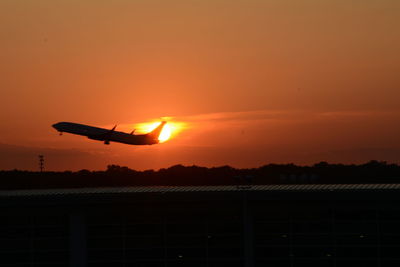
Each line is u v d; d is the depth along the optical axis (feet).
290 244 346.13
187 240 351.87
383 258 338.34
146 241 353.10
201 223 351.87
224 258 348.79
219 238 349.82
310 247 344.90
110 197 351.46
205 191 351.46
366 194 337.31
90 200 351.05
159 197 350.84
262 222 349.41
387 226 338.54
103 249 353.92
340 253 342.23
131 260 352.69
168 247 351.87
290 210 346.54
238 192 347.97
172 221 352.90
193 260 350.84
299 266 345.72
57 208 354.33
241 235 348.79
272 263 347.36
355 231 341.41
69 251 353.72
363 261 339.98
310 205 344.90
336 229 342.85
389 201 337.72
